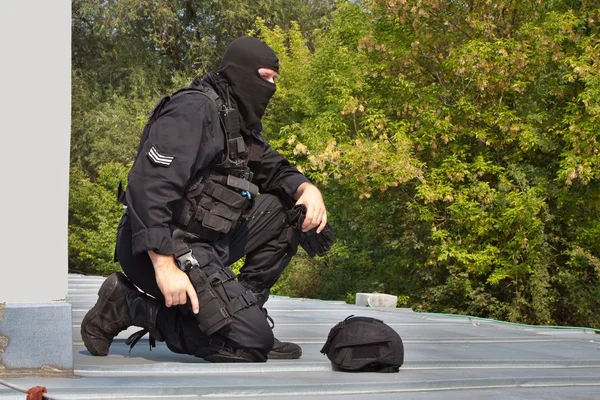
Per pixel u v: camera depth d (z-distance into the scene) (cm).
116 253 362
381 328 358
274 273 395
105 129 2605
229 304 344
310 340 479
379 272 1817
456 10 1611
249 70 355
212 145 341
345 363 353
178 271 329
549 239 1581
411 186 1648
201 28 2828
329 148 1528
